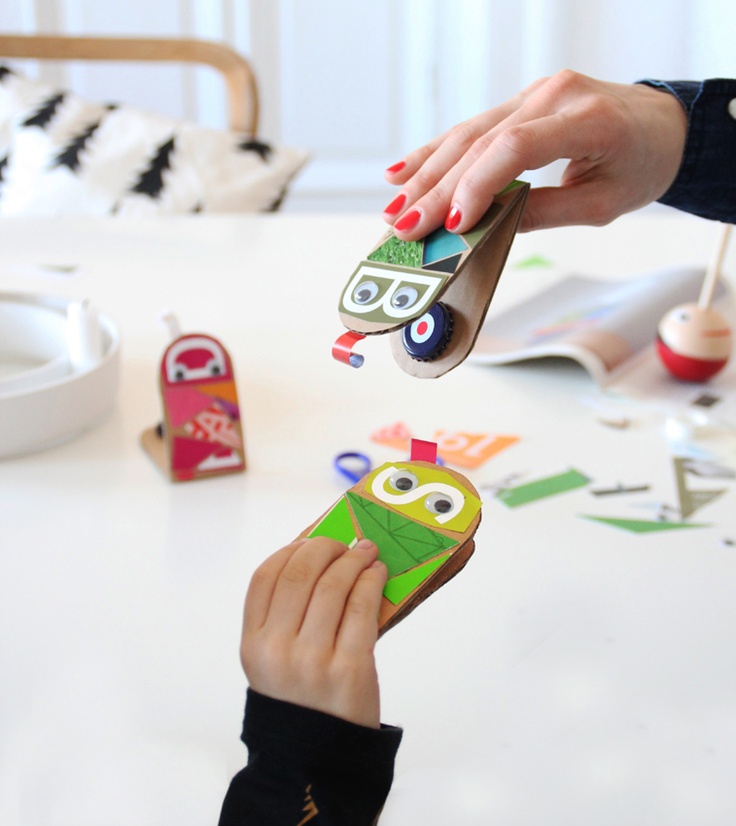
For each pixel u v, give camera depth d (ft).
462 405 3.68
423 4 11.53
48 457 3.31
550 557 2.81
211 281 5.05
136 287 4.90
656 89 2.81
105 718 2.29
